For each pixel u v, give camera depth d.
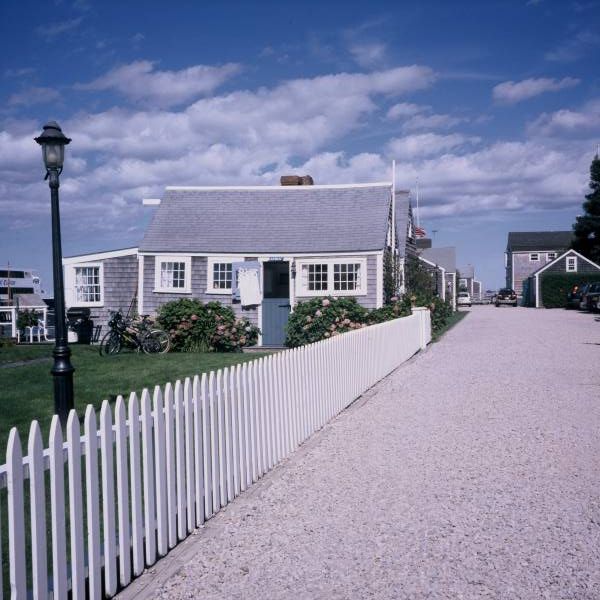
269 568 4.62
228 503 6.16
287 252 22.62
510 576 4.37
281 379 7.87
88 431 4.25
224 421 6.19
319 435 8.91
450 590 4.20
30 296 36.25
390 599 4.11
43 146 8.13
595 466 6.86
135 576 4.65
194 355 17.52
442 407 10.35
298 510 5.80
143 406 4.86
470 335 24.77
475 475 6.62
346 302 20.25
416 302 23.84
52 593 3.88
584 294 43.62
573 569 4.45
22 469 3.70
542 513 5.51
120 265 23.58
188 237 23.50
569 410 9.82
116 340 18.27
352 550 4.86
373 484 6.46
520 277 83.19
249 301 22.53
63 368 8.18
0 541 3.62
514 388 11.92
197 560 4.83
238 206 24.77
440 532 5.14
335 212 23.91
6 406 10.08
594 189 64.94
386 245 23.42
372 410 10.48
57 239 8.20
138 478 4.75
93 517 4.24
